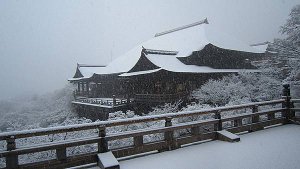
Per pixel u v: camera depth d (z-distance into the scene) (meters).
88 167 5.07
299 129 8.12
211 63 29.72
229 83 21.58
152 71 23.69
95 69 40.28
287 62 21.34
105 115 24.59
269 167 4.91
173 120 10.28
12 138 4.41
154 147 5.89
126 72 28.70
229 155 5.68
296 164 5.05
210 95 20.95
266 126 8.57
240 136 7.35
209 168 4.93
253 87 21.38
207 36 31.91
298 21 20.97
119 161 5.40
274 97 20.59
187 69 25.11
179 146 6.29
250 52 32.66
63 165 4.89
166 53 29.55
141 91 27.53
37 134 4.62
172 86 24.22
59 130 4.82
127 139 8.32
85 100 31.06
